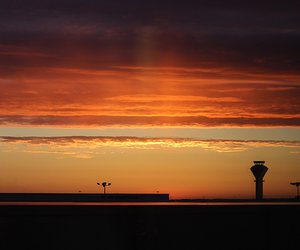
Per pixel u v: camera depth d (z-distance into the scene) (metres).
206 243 24.67
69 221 22.94
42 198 64.75
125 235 23.56
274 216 25.73
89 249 23.03
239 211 25.27
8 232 22.16
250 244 25.38
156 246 23.84
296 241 25.73
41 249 22.45
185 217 24.52
